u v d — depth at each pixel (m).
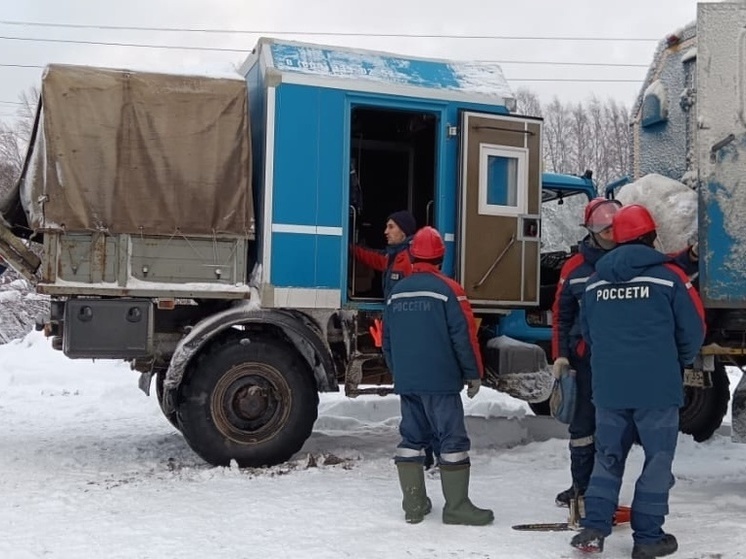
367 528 4.56
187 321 6.69
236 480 5.80
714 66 5.56
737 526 4.62
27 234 6.98
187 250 6.31
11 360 13.34
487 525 4.64
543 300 7.48
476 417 8.20
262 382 6.32
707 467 6.55
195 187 6.31
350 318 6.62
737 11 5.58
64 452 6.91
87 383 11.95
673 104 6.57
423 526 4.61
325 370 6.45
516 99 7.19
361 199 8.12
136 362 6.56
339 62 6.84
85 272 6.08
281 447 6.30
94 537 4.38
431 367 4.66
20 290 18.75
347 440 7.67
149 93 6.28
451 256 6.96
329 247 6.59
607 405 4.23
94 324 6.08
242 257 6.43
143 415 9.30
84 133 6.12
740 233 5.54
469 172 6.86
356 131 8.25
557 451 6.93
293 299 6.45
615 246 4.61
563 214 8.97
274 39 6.84
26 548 4.18
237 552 4.12
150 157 6.23
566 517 4.84
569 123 42.00
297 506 5.02
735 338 6.23
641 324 4.17
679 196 5.93
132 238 6.19
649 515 4.11
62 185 6.02
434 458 6.16
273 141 6.48
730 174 5.55
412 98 6.86
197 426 6.15
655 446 4.14
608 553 4.21
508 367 6.74
